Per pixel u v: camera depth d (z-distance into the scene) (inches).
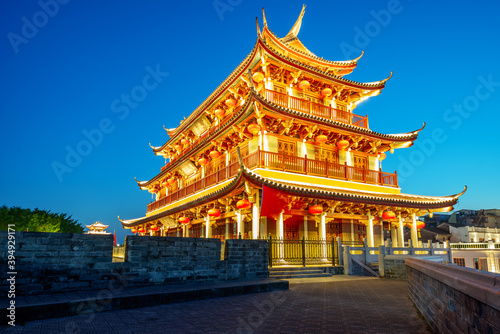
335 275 731.4
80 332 247.1
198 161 1190.9
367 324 284.4
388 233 1700.3
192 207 1021.8
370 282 606.9
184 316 305.4
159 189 1756.9
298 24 1238.9
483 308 142.8
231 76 1043.3
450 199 1039.6
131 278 403.5
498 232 2062.0
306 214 853.8
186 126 1387.8
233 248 531.8
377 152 1120.2
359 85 1111.0
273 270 668.7
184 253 459.5
